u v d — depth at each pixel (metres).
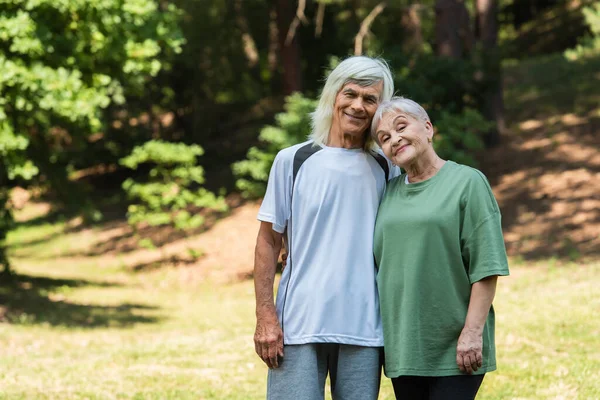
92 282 17.23
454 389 3.29
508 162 20.16
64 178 14.75
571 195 17.84
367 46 23.61
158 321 11.95
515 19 33.41
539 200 17.94
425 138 3.38
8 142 10.68
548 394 5.87
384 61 3.54
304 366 3.37
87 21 11.05
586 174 18.69
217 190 23.72
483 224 3.25
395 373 3.33
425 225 3.29
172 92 27.11
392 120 3.36
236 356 7.66
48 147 14.09
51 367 7.55
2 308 12.59
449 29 19.09
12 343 9.50
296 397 3.37
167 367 7.20
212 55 26.67
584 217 16.69
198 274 17.69
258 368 7.12
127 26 11.48
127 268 19.06
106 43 11.28
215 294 15.56
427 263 3.29
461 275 3.30
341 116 3.48
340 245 3.40
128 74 12.06
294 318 3.40
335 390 3.44
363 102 3.45
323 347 3.45
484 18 19.88
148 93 26.81
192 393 6.23
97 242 22.38
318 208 3.41
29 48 10.35
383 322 3.38
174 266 18.64
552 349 7.55
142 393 6.23
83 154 26.08
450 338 3.29
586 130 20.95
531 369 6.66
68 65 11.12
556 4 32.81
